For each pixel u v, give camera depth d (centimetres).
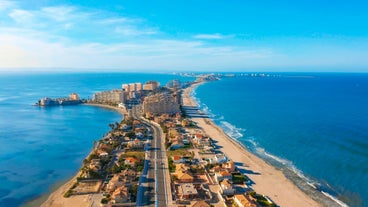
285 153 15625
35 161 14962
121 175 11700
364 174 12600
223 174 11819
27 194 11225
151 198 10225
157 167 13250
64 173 13388
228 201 10069
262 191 11069
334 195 10850
